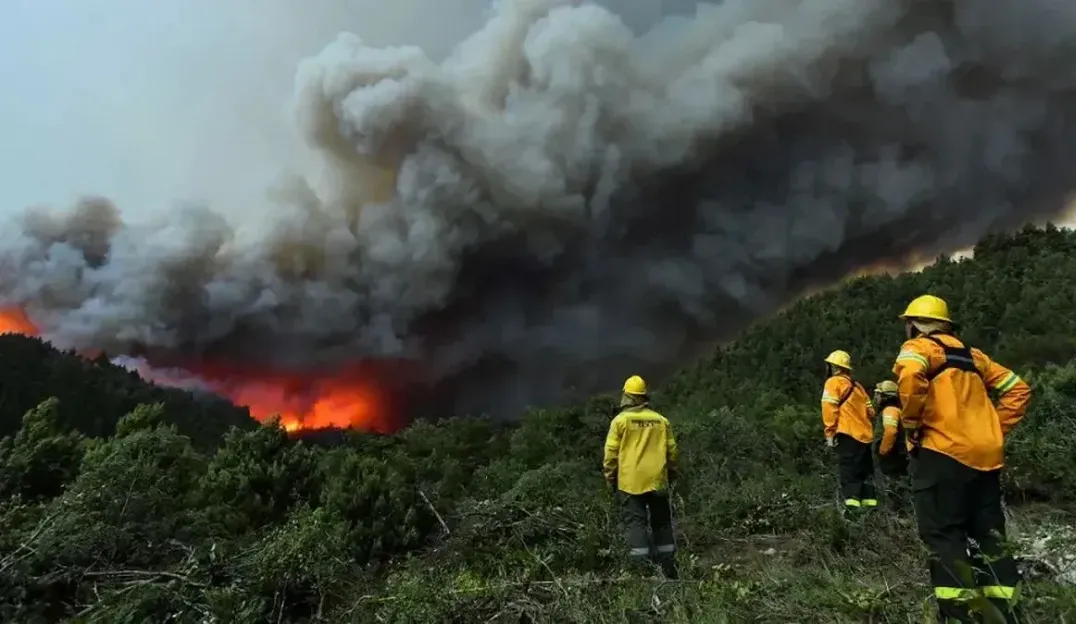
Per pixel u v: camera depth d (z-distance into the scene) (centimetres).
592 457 1087
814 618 368
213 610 464
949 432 326
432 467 988
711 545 613
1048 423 714
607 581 477
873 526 555
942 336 352
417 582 493
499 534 635
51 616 505
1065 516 517
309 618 501
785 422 1109
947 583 316
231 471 747
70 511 563
